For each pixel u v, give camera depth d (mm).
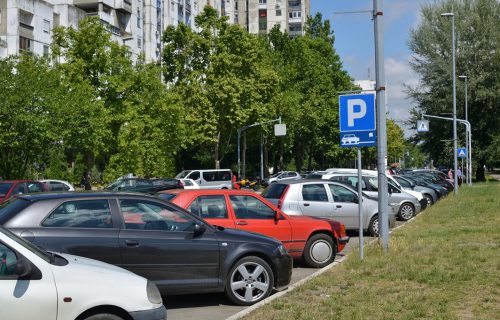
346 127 10883
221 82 45906
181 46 49156
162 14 73812
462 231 15133
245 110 47125
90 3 60312
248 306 8109
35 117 27188
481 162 54531
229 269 7965
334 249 11539
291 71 54938
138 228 7496
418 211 21156
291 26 118062
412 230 16031
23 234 6918
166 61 49156
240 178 49781
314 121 55906
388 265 10125
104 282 5145
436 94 53312
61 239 7004
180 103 41250
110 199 7531
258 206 10727
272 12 115438
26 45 49000
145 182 30625
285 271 8422
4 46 46781
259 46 50281
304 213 14766
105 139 33938
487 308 7203
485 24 51125
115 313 5172
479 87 50656
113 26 60250
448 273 9273
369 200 16047
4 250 4875
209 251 7797
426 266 9977
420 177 34625
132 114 35219
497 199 26328
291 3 118062
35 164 32500
